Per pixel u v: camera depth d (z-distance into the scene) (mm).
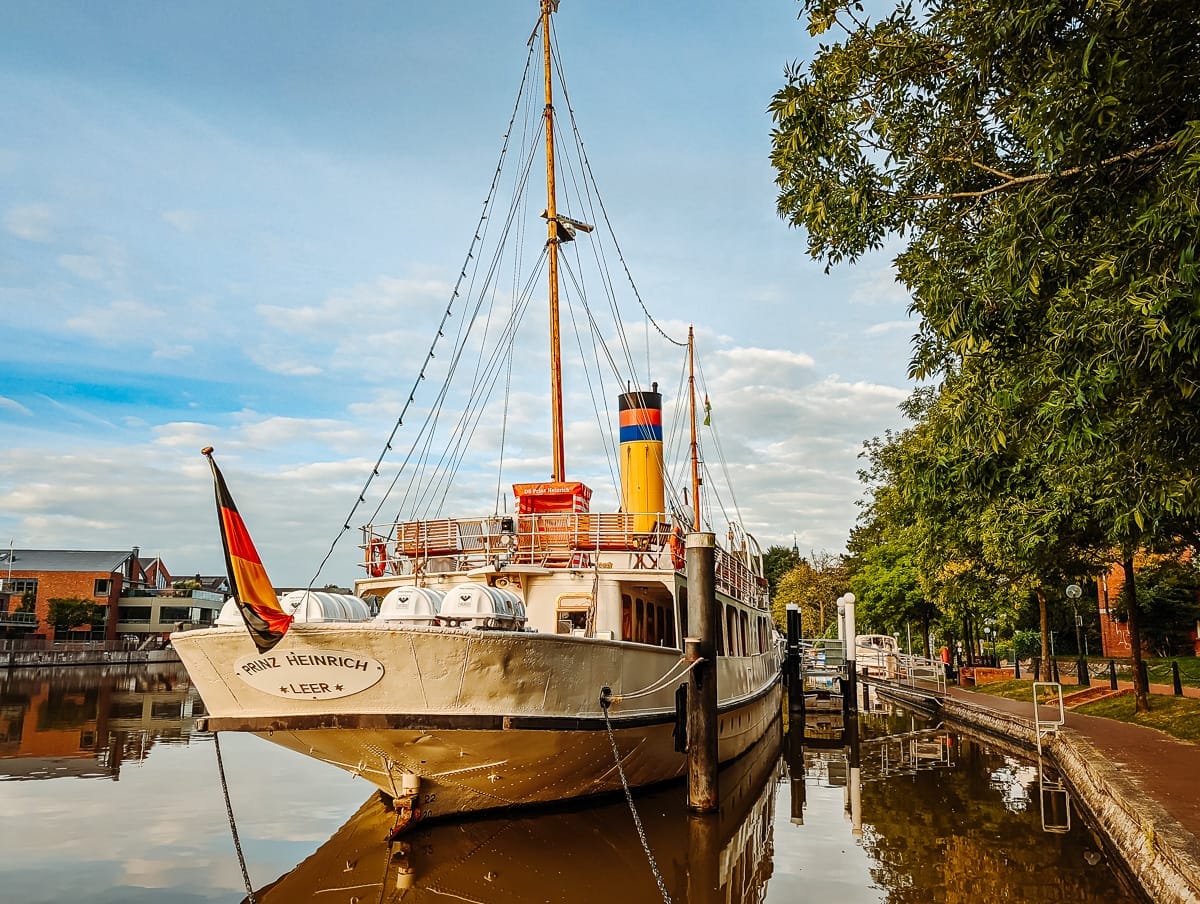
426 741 11320
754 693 22219
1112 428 8555
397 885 10531
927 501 23562
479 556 15359
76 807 15000
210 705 11289
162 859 11695
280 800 15812
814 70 10617
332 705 11000
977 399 10461
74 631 77188
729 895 10391
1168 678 30594
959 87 9969
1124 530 12914
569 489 16609
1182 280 6656
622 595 15367
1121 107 7602
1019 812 14961
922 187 11039
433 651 10852
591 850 12086
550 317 18875
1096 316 7609
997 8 8445
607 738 12656
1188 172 6684
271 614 10109
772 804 16031
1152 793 12000
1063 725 20312
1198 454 8734
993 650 51312
